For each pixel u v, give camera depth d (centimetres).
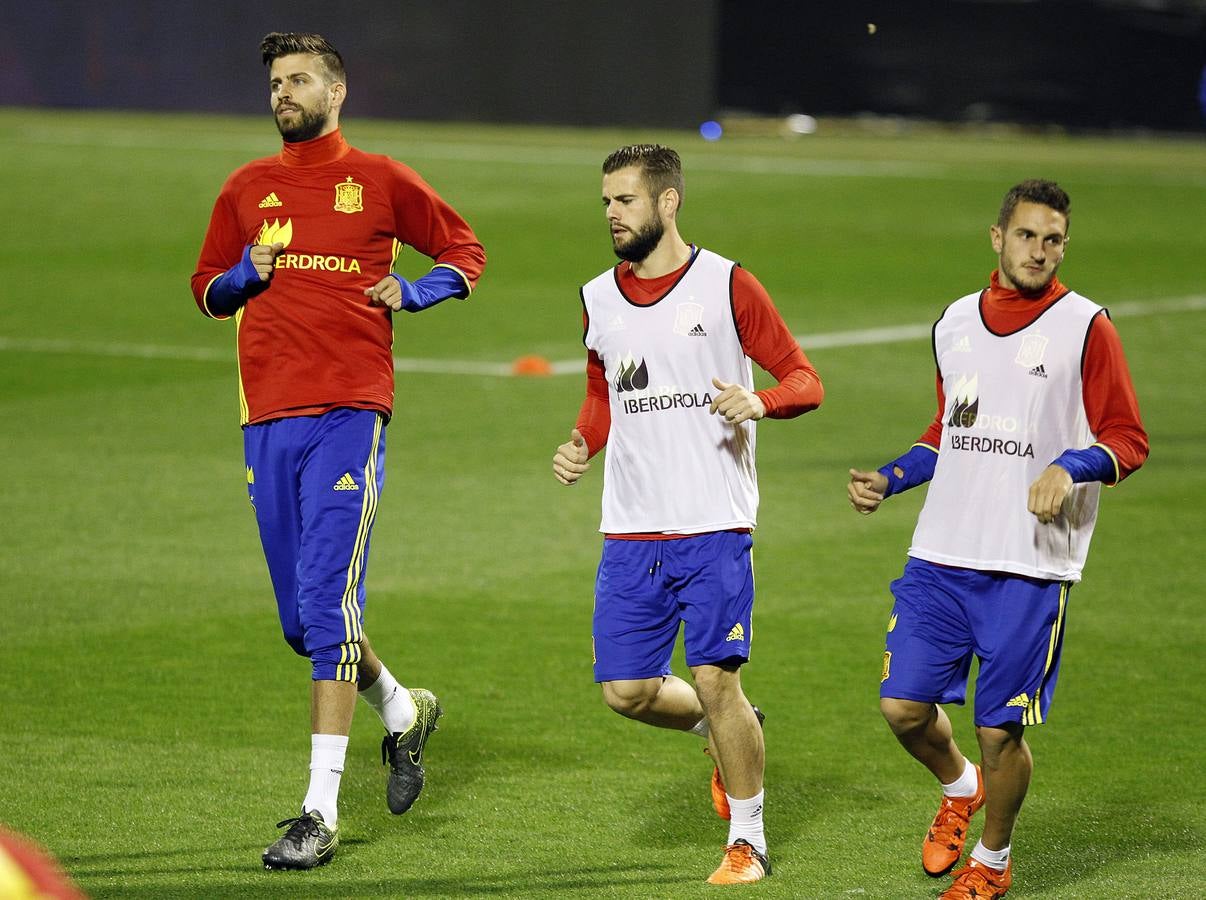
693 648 1652
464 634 2545
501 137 12131
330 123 1830
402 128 12756
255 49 12950
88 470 3606
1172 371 4969
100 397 4416
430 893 1566
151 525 3161
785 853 1702
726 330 1662
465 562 2950
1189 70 14650
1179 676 2345
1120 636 2536
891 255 7494
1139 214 8950
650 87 13112
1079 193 9731
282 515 1823
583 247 7494
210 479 3541
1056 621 1570
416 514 3278
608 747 2062
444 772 1970
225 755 2002
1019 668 1564
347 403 1797
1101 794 1884
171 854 1675
